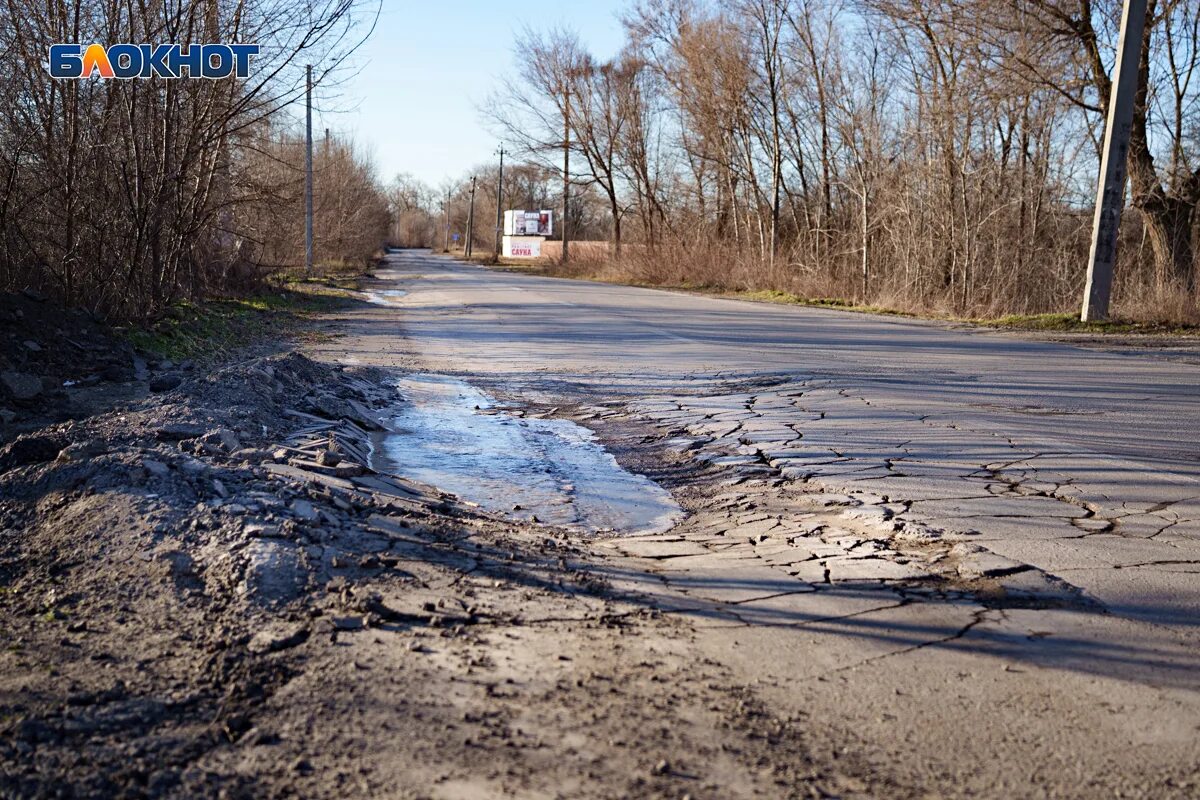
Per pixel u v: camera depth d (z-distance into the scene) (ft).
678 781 8.30
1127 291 64.03
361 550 13.69
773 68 112.06
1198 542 15.39
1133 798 8.19
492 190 352.49
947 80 80.02
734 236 130.00
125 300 37.35
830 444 23.49
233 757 8.55
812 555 15.08
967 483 19.40
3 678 9.93
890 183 88.89
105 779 8.15
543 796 8.02
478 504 19.08
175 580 12.40
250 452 18.12
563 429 27.55
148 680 9.93
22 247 34.76
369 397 30.63
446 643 11.00
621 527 17.71
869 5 80.12
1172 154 71.56
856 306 81.30
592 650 11.02
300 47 40.60
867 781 8.40
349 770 8.35
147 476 15.10
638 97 153.99
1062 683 10.40
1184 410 27.86
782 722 9.43
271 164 67.26
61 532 13.88
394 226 491.31
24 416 24.22
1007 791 8.28
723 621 12.10
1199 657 11.08
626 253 148.56
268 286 71.31
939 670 10.69
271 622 11.34
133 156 38.83
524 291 101.76
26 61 33.99
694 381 35.12
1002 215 76.74
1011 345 47.19
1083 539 15.56
